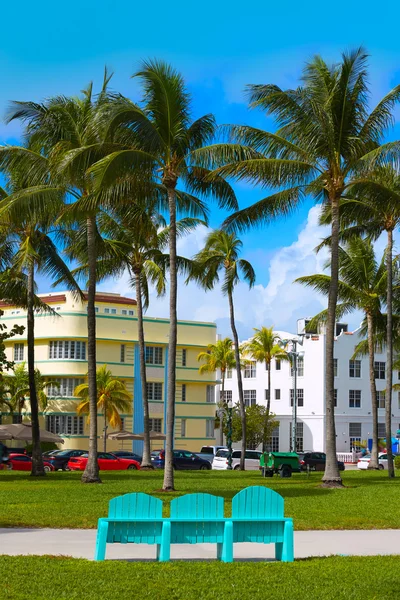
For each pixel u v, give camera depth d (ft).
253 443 267.80
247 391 313.94
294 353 212.02
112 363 233.35
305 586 36.63
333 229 102.89
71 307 229.86
